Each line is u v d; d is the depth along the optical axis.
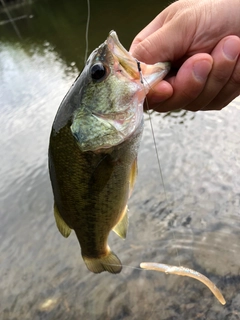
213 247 0.47
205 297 0.42
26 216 0.63
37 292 0.49
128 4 1.57
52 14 2.29
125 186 0.24
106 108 0.22
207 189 0.55
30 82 1.22
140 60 0.22
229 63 0.20
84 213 0.24
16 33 2.27
